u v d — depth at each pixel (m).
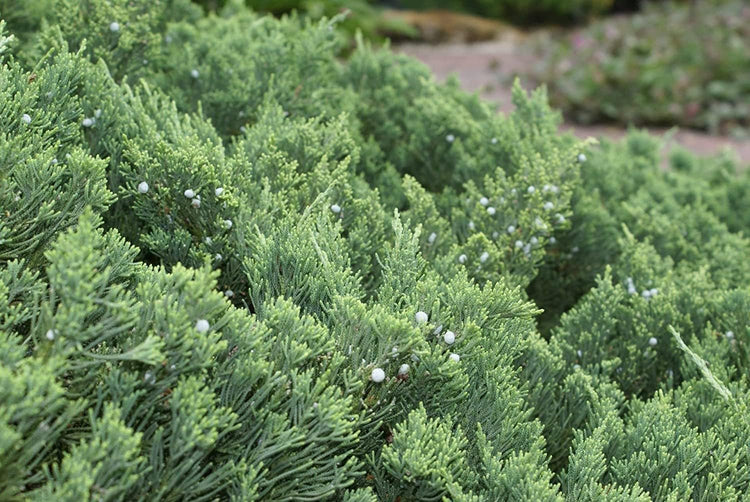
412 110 1.35
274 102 1.21
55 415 0.86
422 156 1.31
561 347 1.11
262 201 1.03
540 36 5.58
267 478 0.90
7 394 0.83
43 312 0.87
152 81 1.20
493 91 4.20
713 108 3.83
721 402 1.03
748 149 3.51
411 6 6.30
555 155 1.17
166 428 0.89
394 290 0.98
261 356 0.90
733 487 0.96
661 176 1.67
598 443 0.96
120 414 0.86
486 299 0.96
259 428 0.90
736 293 1.11
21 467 0.84
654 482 0.97
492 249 1.08
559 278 1.27
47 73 1.00
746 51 4.15
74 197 0.94
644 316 1.12
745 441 0.99
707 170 1.88
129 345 0.88
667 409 1.00
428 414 0.96
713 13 4.98
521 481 0.91
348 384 0.91
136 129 1.05
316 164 1.10
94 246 0.89
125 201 1.06
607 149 1.65
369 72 1.43
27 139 0.95
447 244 1.13
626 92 3.91
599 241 1.28
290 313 0.92
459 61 4.95
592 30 4.93
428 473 0.91
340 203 1.07
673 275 1.20
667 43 4.43
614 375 1.12
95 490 0.84
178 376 0.89
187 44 1.25
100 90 1.05
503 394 0.97
